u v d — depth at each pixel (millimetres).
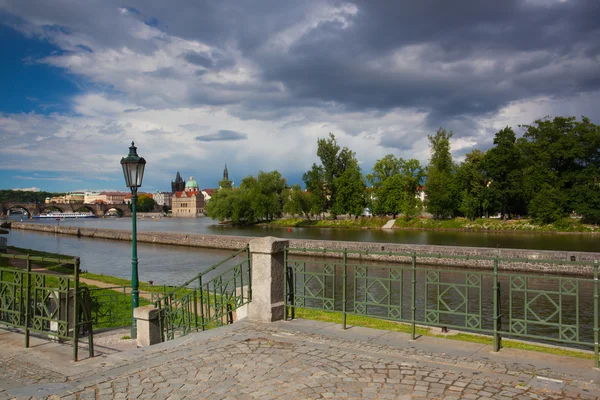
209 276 39531
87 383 6688
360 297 23828
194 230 98500
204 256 55812
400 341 8633
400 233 76625
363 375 6816
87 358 8367
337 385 6430
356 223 94375
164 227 118750
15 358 8453
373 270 37531
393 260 42969
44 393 6332
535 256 36375
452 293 24953
